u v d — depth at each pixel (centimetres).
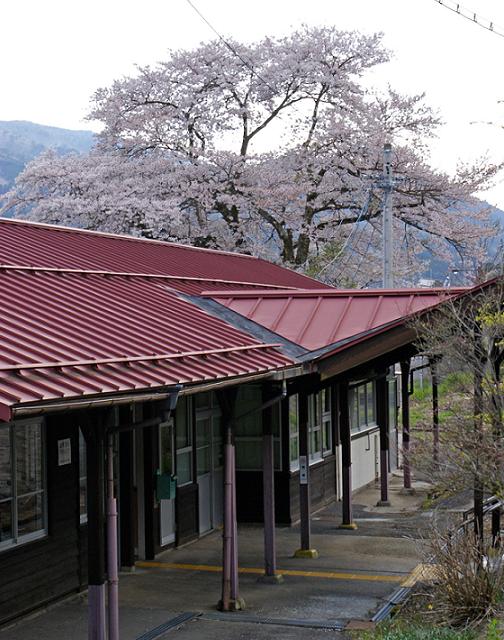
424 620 875
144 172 2878
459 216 2925
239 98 3025
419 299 1182
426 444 1008
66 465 981
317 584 1062
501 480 884
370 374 1473
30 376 636
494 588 869
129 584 1065
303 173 2917
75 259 1222
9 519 892
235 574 954
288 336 1145
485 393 937
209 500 1391
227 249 2923
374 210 2911
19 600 895
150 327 961
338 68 2942
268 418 1055
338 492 1728
